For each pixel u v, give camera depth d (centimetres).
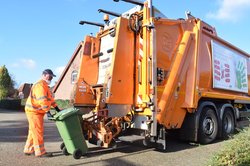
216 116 844
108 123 655
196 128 770
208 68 835
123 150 706
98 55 785
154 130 647
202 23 814
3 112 2772
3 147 752
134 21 690
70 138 612
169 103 695
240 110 1113
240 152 440
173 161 603
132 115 686
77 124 617
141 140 667
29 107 636
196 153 681
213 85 856
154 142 672
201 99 821
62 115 598
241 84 1068
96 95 739
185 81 745
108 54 754
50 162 592
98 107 691
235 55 1034
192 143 810
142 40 686
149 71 665
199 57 787
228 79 956
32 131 637
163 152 691
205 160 605
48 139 899
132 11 722
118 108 665
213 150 716
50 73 655
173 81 707
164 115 678
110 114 655
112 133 653
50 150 714
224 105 908
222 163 438
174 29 738
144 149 722
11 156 644
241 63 1084
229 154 444
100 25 805
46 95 635
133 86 687
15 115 2211
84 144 628
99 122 661
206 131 805
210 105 822
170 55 721
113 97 659
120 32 677
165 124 680
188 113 780
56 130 1134
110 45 749
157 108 665
